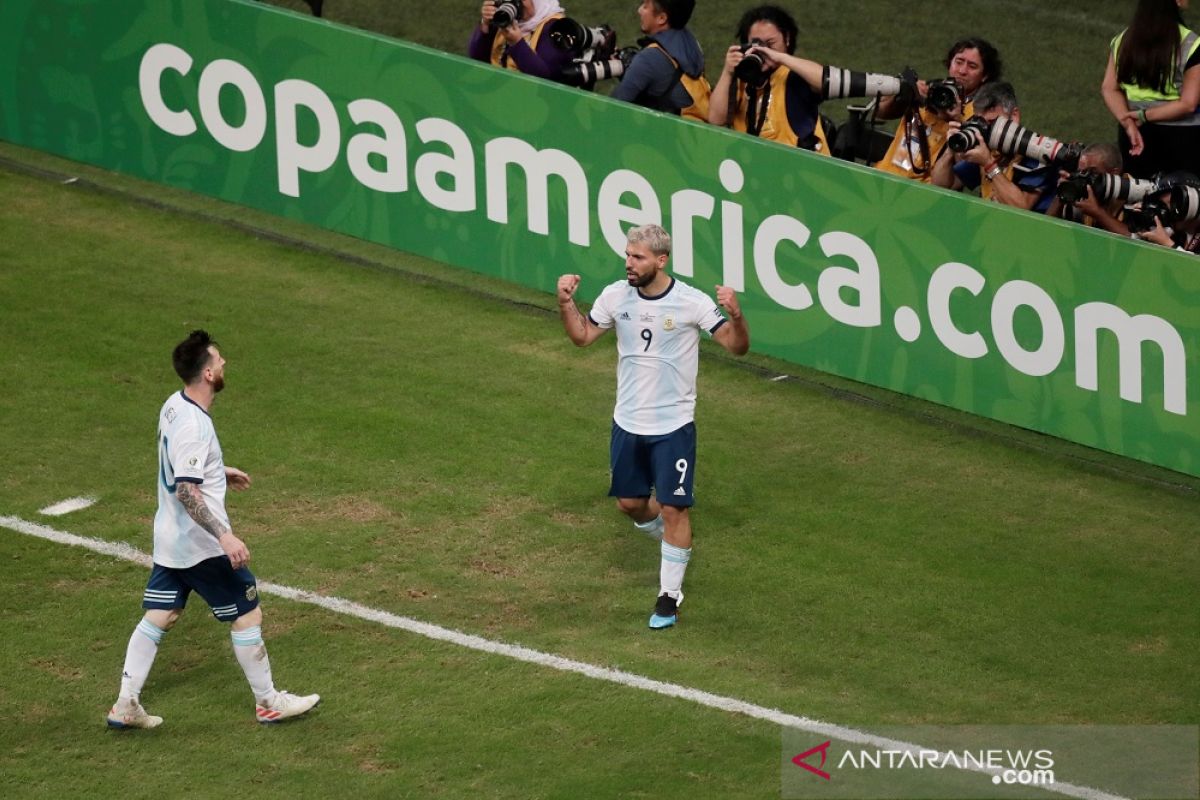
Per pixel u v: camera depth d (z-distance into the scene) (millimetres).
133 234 45281
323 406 37719
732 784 25547
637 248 29250
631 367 30000
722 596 31281
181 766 25891
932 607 31156
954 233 37625
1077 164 38250
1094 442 37406
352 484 34688
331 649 29125
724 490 35312
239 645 26500
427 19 58219
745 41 42031
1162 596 31812
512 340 41250
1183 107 40875
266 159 46094
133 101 47250
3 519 32656
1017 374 37906
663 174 40812
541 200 42656
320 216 45938
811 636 30031
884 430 38188
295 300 42531
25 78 48531
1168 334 35719
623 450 30422
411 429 36938
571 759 26141
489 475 35281
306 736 26703
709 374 40500
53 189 47312
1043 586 32062
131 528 32625
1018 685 28703
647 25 42156
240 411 37281
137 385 38031
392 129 44062
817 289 39875
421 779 25594
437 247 44625
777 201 39625
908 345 39125
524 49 43312
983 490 35781
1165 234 37344
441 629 29797
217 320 41219
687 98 42156
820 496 35219
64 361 38812
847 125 44156
